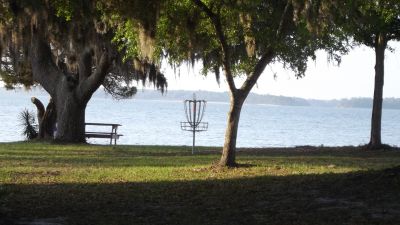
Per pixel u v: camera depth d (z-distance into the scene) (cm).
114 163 1848
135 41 1727
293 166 1706
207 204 1019
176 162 1900
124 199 1081
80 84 2830
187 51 1678
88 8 1483
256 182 1294
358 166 1739
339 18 1506
